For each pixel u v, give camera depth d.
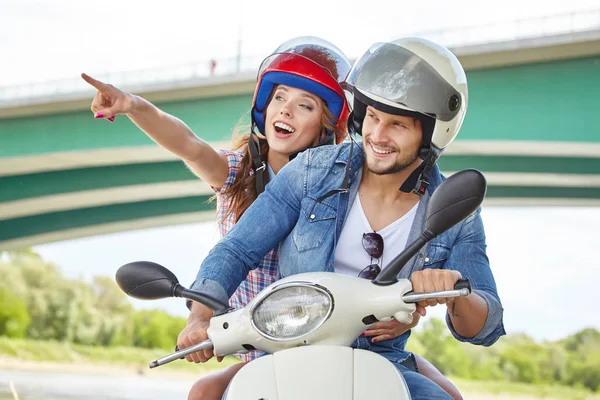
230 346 2.33
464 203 2.18
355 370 2.17
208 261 2.75
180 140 4.25
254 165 4.23
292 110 4.08
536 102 16.75
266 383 2.16
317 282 2.25
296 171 2.92
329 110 4.12
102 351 50.41
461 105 2.75
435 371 3.58
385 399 2.12
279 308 2.25
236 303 3.84
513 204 26.98
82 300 53.09
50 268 53.97
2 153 19.84
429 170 2.82
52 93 19.06
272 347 2.27
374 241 2.77
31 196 22.97
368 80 2.70
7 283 52.47
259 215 2.86
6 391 24.97
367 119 2.76
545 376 52.19
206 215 26.62
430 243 2.83
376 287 2.27
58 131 19.50
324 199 2.85
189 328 2.50
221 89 18.55
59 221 26.94
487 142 17.03
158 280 2.43
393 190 2.86
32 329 52.00
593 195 26.23
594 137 16.50
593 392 52.06
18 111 19.53
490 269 2.86
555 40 16.09
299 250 2.83
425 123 2.73
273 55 4.12
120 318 53.38
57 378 34.47
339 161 2.90
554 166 22.31
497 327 2.72
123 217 26.75
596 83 16.45
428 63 2.69
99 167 22.50
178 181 22.56
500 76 16.94
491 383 51.03
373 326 2.81
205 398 3.19
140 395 27.42
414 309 2.25
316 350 2.21
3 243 27.91
